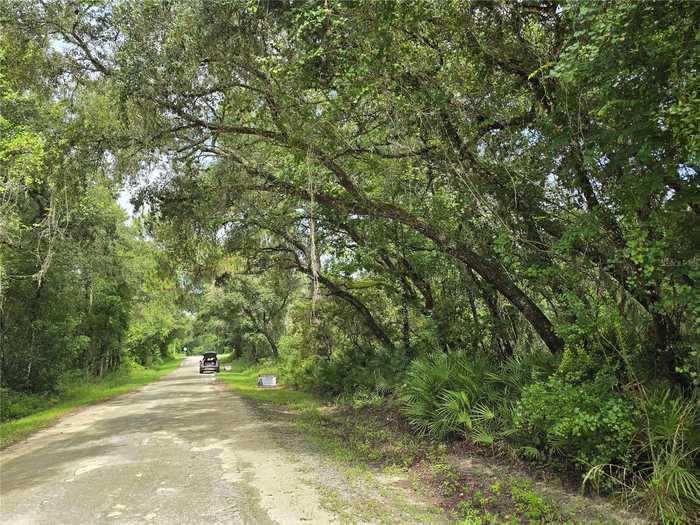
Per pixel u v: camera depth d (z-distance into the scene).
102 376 35.31
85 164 10.59
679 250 5.98
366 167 11.12
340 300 19.31
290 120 9.34
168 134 10.31
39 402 20.89
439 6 7.32
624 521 5.24
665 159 5.86
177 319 69.94
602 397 6.22
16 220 13.98
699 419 5.74
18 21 9.58
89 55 10.13
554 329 7.70
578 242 7.66
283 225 14.55
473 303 12.72
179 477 7.21
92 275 22.58
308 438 10.21
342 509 5.69
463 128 8.79
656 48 5.17
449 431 8.94
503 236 8.16
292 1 8.12
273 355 37.38
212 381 31.50
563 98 7.10
